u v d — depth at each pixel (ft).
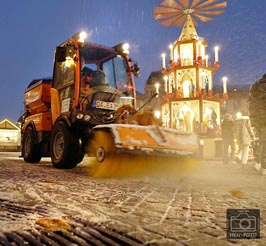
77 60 25.91
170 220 9.33
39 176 21.01
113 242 7.38
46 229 8.31
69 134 25.44
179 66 61.87
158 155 20.97
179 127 61.05
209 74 63.26
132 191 14.83
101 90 26.58
